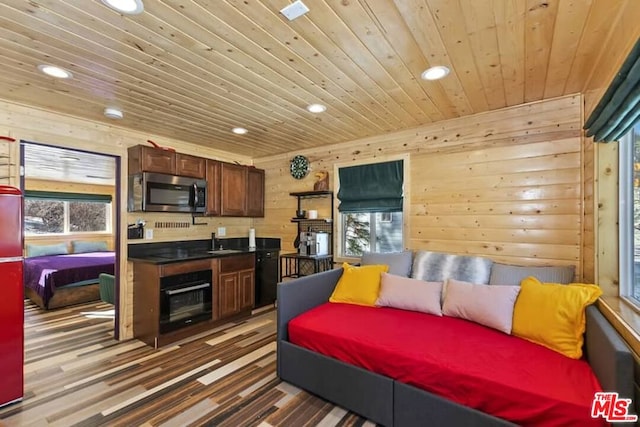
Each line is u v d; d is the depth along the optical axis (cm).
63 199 662
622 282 209
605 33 170
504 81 233
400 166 358
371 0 146
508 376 160
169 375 253
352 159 398
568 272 243
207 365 270
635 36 143
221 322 374
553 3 147
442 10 153
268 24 165
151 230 370
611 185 215
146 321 321
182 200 369
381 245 381
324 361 216
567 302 196
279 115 307
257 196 477
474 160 309
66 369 263
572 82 236
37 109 284
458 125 318
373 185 376
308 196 442
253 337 335
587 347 179
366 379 196
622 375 130
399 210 358
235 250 434
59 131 297
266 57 199
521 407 150
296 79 229
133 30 170
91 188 700
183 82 234
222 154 457
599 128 201
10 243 215
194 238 421
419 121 328
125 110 291
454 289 254
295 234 457
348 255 404
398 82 235
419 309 260
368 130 358
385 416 190
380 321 238
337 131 362
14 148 270
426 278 289
